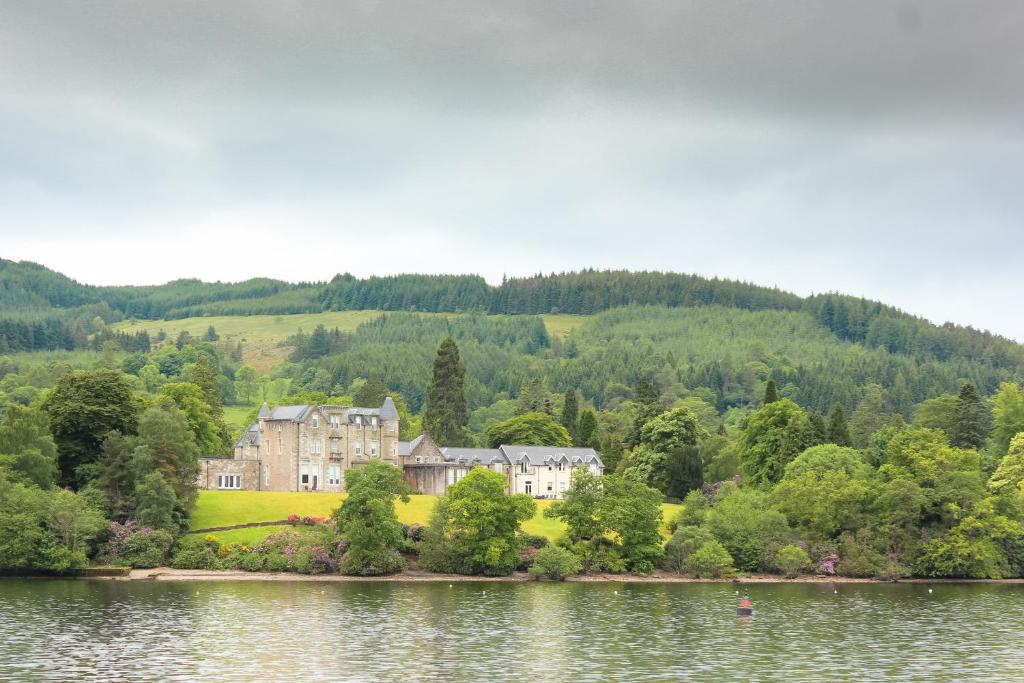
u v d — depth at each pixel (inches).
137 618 5162.4
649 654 4640.8
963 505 7618.1
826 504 7682.1
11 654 4350.4
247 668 4224.9
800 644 4916.3
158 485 6894.7
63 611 5290.4
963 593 6801.2
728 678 4234.7
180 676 4082.2
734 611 5831.7
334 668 4254.4
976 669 4429.1
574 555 7135.8
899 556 7578.7
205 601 5703.7
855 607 6072.8
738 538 7539.4
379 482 6948.8
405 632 4992.6
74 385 7573.8
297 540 6998.0
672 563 7460.6
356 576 6845.5
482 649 4662.9
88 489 6894.7
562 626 5251.0
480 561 7007.9
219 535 7140.8
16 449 6889.8
